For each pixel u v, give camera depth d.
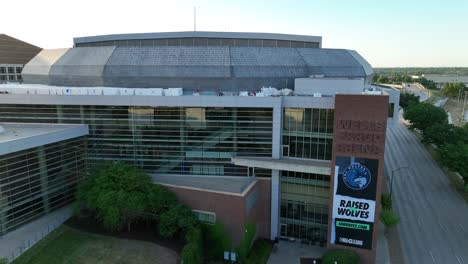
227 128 46.06
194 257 36.25
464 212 56.91
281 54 57.31
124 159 48.91
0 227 38.66
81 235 40.12
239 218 40.78
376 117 38.09
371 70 67.50
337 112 39.44
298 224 46.81
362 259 41.31
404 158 85.88
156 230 41.78
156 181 45.59
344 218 41.34
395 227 51.72
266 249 44.62
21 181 40.50
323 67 57.12
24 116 49.41
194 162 47.81
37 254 35.84
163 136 47.34
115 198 38.53
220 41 62.06
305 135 44.78
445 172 75.75
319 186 44.59
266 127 45.47
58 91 49.78
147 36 63.03
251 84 53.00
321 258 42.31
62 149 45.66
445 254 44.72
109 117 47.62
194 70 53.09
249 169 46.75
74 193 48.59
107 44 65.81
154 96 45.72
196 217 42.91
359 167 39.66
